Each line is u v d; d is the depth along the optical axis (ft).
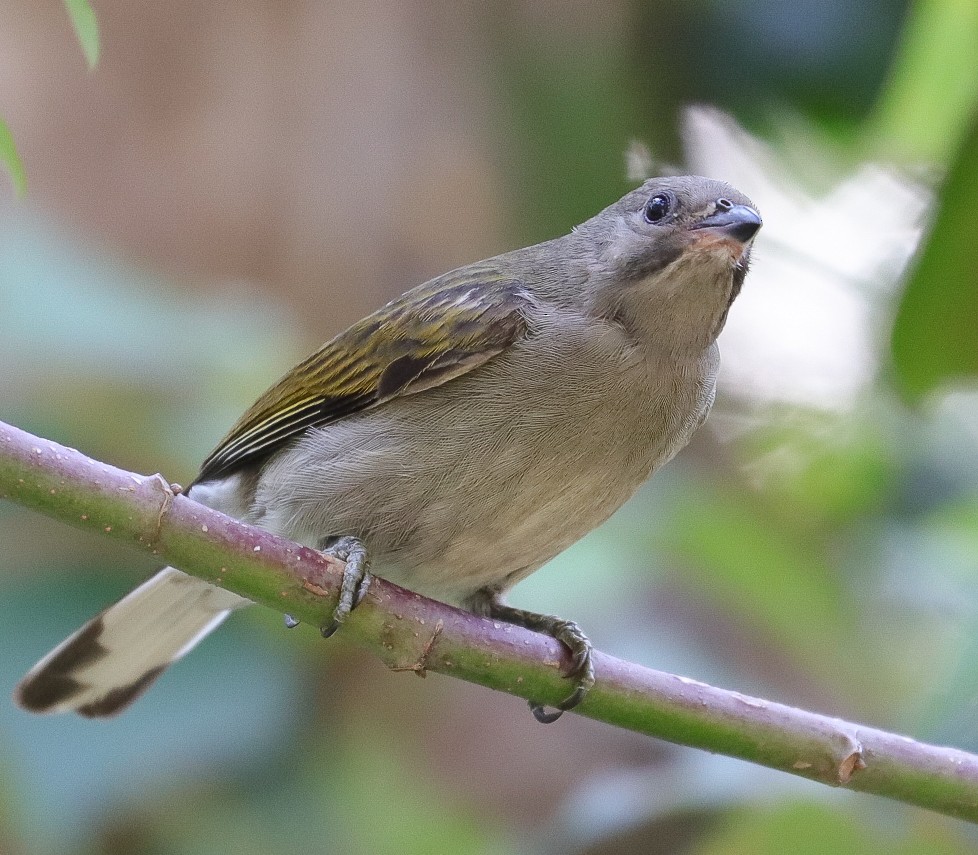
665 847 37.37
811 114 42.83
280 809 37.27
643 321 28.50
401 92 41.16
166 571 31.17
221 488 31.17
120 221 40.04
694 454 42.93
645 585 38.32
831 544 39.86
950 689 27.14
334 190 40.70
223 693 35.63
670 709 25.18
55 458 22.47
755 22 42.06
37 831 34.81
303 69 40.83
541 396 28.14
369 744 39.04
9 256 36.37
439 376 28.32
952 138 34.55
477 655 25.21
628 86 42.91
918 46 36.55
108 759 34.96
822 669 38.65
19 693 31.40
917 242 34.58
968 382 34.17
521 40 42.37
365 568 25.89
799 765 25.03
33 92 40.06
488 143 41.78
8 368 35.83
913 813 31.07
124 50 40.47
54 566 36.06
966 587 35.73
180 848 37.60
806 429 42.57
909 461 41.11
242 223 40.40
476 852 38.60
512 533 28.60
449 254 40.91
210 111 40.57
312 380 29.68
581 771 39.17
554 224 42.78
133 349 35.81
